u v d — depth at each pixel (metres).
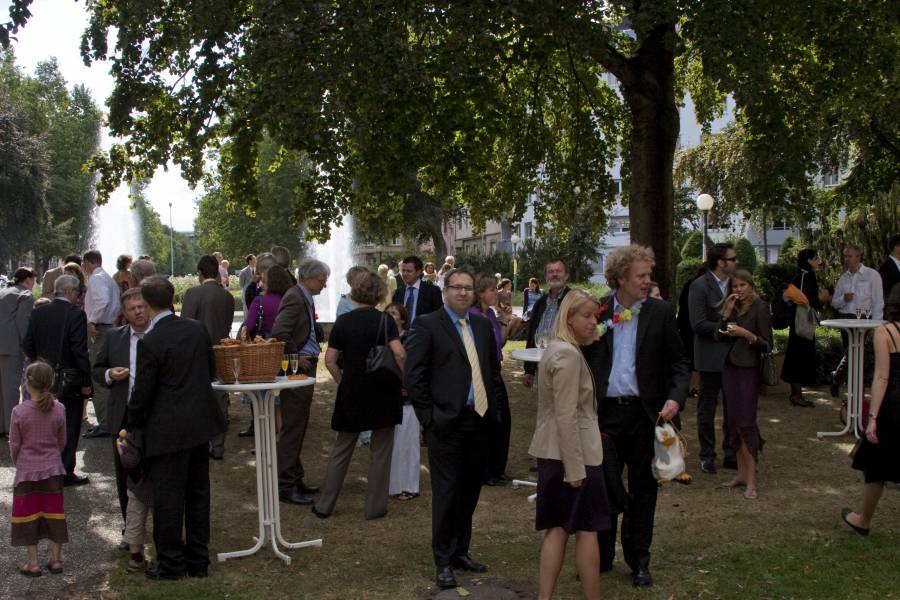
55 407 5.36
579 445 4.27
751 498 6.82
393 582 5.07
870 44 12.13
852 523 5.86
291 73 10.15
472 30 10.27
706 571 5.11
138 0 10.73
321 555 5.61
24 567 5.24
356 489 7.46
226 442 9.32
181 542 5.18
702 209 21.08
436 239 45.34
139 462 5.05
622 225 52.75
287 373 6.16
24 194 47.22
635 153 12.31
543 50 11.94
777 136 11.73
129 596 4.82
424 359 5.07
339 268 37.62
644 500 4.89
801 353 10.70
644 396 4.83
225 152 14.13
